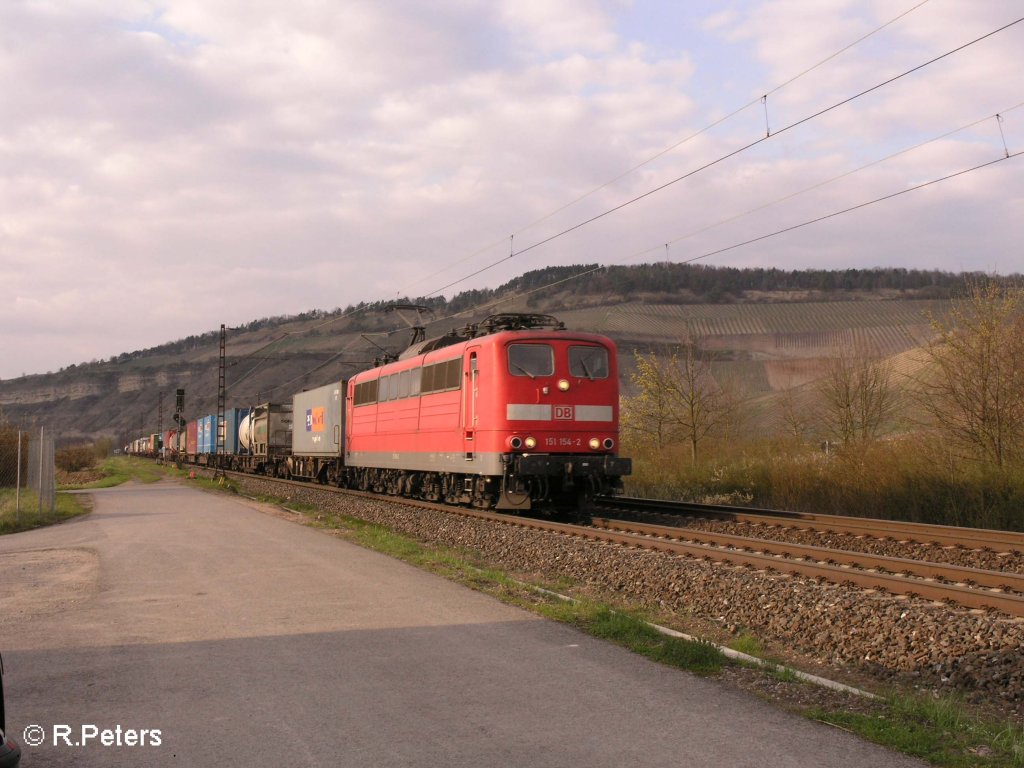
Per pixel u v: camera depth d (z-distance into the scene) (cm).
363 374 2842
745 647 822
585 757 519
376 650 775
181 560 1365
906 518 1838
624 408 3706
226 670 712
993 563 1232
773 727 574
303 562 1325
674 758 517
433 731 564
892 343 12012
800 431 3409
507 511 2127
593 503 2162
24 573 1299
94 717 598
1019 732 578
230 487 3647
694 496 2552
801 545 1327
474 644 797
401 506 2302
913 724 584
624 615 896
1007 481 1742
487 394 1842
